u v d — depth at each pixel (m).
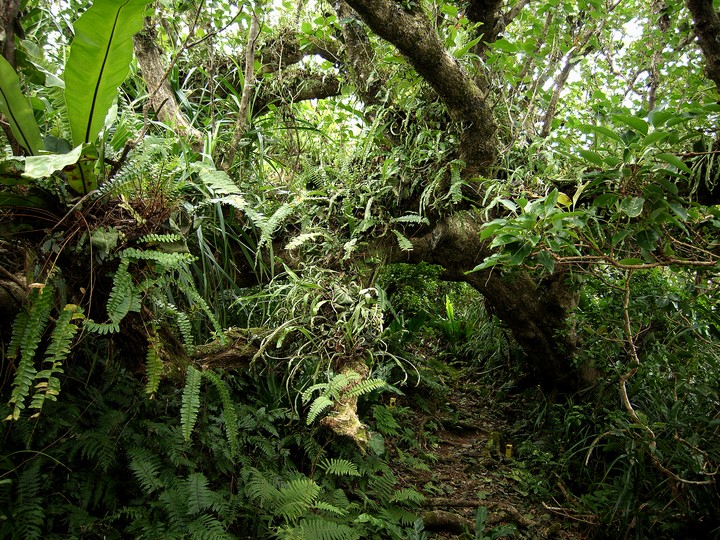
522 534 3.24
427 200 2.84
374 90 3.09
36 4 2.62
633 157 2.09
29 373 1.50
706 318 3.52
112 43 1.40
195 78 4.02
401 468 3.68
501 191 2.59
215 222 2.70
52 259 1.64
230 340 2.49
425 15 2.16
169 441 2.36
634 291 3.58
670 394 3.67
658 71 4.29
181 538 2.06
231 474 2.60
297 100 4.45
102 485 2.14
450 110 2.55
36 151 1.57
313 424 3.08
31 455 2.05
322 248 2.80
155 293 1.91
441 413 4.66
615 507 3.10
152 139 1.84
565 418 3.97
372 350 2.58
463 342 6.01
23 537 1.81
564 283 3.80
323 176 2.95
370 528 2.75
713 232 2.64
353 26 3.00
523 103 3.90
